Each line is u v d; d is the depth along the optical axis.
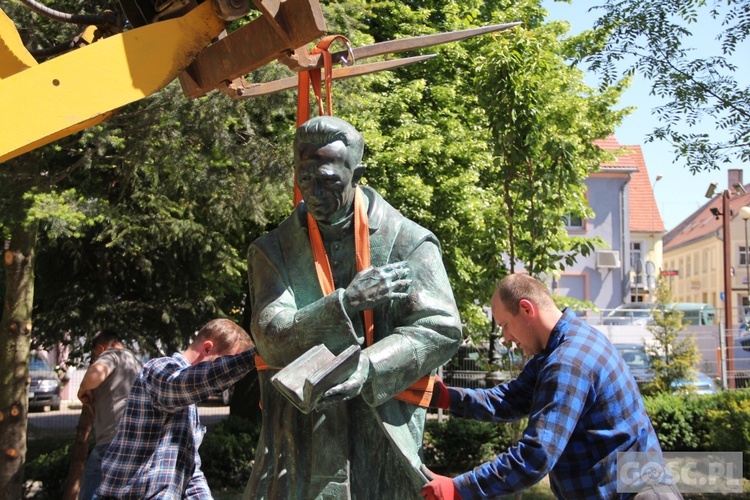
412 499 2.46
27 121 2.71
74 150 7.29
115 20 3.93
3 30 3.20
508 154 6.28
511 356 7.03
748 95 8.55
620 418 2.79
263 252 2.53
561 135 6.78
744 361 15.79
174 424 4.05
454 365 12.77
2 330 7.14
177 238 8.73
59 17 3.86
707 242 42.19
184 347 10.20
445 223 10.69
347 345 2.22
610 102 12.75
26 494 8.91
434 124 11.33
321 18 2.41
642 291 30.44
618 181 27.11
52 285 9.87
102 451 5.50
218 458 9.78
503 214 7.37
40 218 6.28
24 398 7.18
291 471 2.45
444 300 2.45
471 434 10.42
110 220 7.61
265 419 2.54
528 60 6.17
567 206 9.34
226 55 2.75
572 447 2.81
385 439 2.47
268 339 2.33
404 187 10.25
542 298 3.02
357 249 2.44
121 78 2.78
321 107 2.67
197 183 7.49
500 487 2.57
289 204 7.80
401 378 2.31
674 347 12.80
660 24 8.52
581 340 2.84
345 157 2.36
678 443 10.20
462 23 11.97
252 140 7.41
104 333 6.20
